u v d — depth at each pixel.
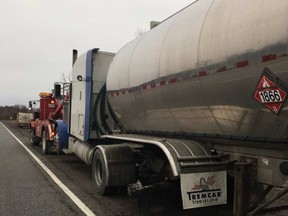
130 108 7.51
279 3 3.82
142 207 5.40
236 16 4.41
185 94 5.40
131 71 7.18
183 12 5.98
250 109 4.27
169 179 5.45
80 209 6.64
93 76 9.26
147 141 5.92
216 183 4.92
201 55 4.95
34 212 6.48
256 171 4.45
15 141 22.80
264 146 4.27
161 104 6.20
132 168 7.32
